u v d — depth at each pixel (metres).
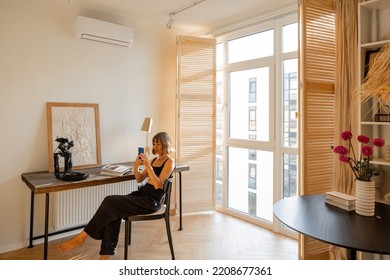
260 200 3.69
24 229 2.97
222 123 4.14
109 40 3.42
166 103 4.14
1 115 2.82
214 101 4.04
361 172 1.77
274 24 3.34
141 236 3.25
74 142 3.24
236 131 3.98
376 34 2.33
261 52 3.60
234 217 3.94
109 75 3.57
